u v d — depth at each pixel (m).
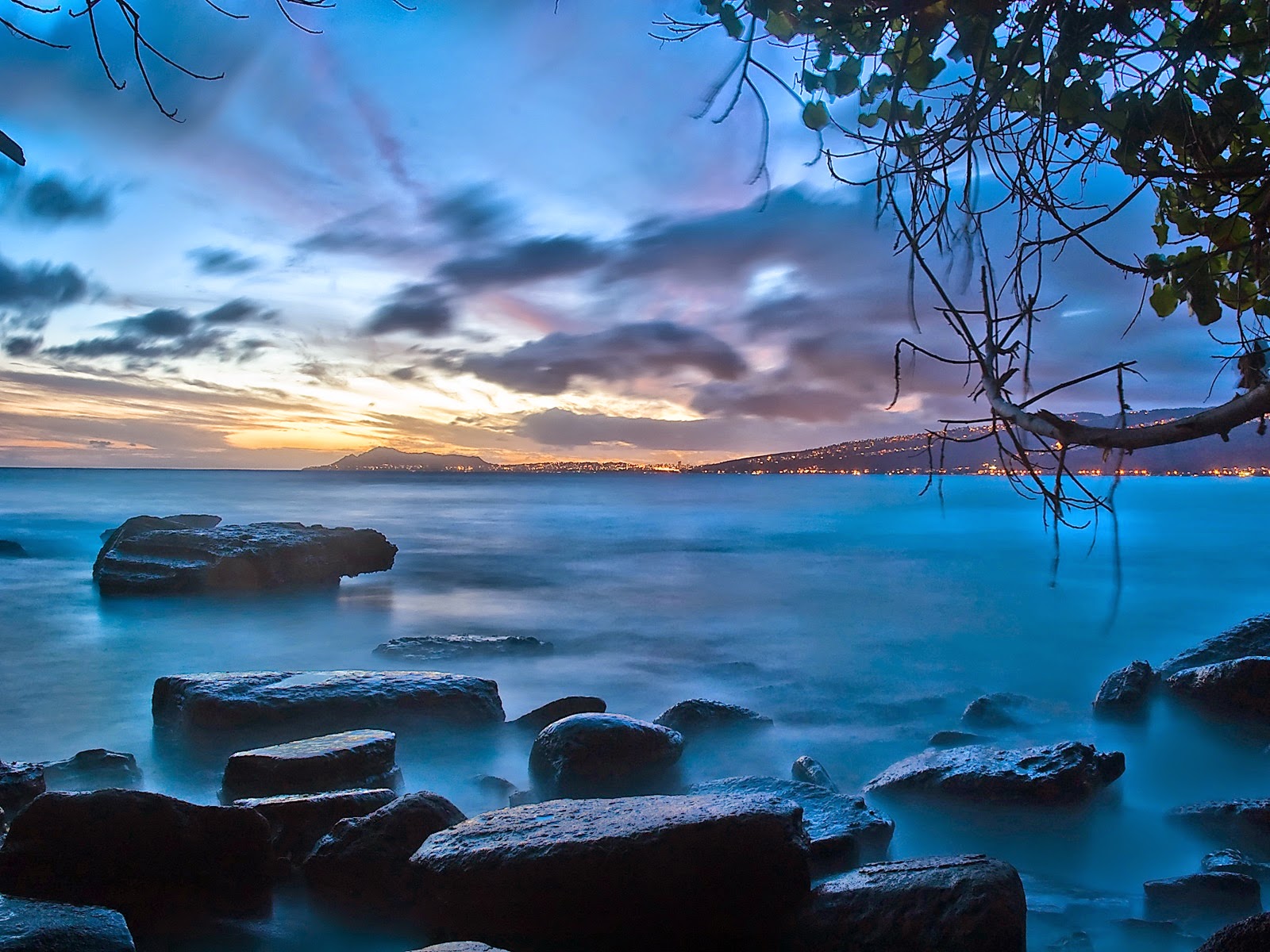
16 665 14.06
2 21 2.10
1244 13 2.53
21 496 82.88
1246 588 23.42
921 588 24.20
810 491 139.12
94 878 4.76
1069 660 14.63
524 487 166.25
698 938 4.46
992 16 2.46
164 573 21.05
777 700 11.71
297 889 5.16
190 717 8.58
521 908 4.48
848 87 2.72
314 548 23.81
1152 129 2.58
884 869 4.73
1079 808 6.59
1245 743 8.78
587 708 9.22
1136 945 4.79
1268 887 5.38
